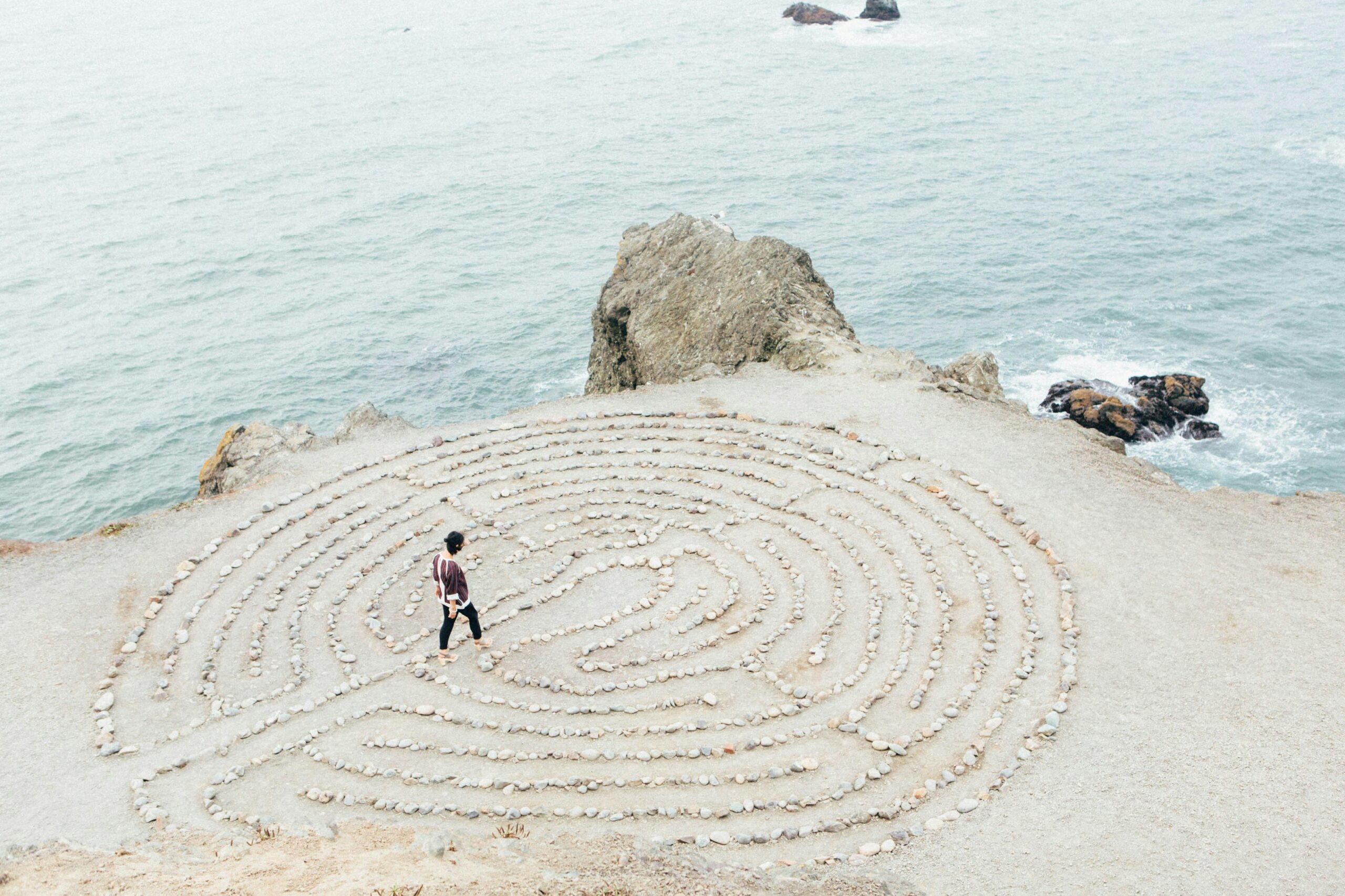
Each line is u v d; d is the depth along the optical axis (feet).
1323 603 60.90
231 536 71.67
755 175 272.72
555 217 252.42
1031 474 75.97
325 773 50.98
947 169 269.23
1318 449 145.07
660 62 437.17
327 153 322.96
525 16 599.98
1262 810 46.62
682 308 116.88
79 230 261.24
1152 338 177.47
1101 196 244.63
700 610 63.82
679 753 51.80
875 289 199.72
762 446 81.61
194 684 57.93
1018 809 47.42
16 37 607.37
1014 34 448.24
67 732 54.08
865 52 429.79
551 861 42.11
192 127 367.25
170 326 203.10
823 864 44.27
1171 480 78.33
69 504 147.84
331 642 61.21
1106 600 62.08
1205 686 54.75
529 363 180.96
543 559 69.41
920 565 66.59
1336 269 199.82
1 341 198.80
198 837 45.27
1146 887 42.73
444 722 54.75
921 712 54.29
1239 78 346.95
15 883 38.60
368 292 214.07
